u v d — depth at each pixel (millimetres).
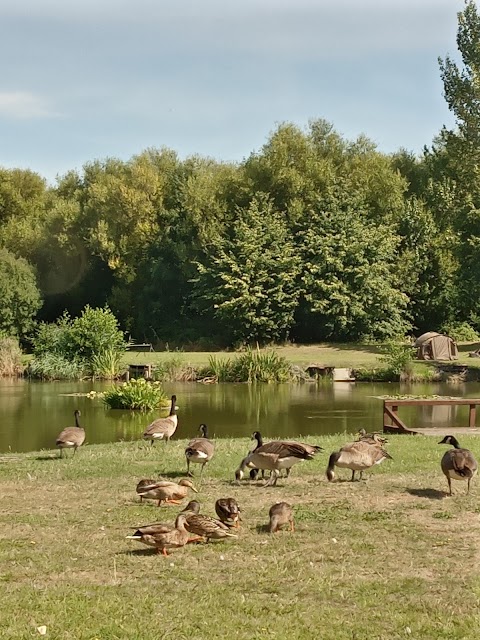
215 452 20594
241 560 11023
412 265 70062
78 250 79938
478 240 58688
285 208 73562
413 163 80375
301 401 38969
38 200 88250
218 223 73688
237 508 12688
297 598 9555
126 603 9328
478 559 11102
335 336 69375
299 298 68938
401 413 33906
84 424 30750
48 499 15031
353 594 9680
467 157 64125
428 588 9898
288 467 15938
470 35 62844
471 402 26156
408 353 51406
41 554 11344
